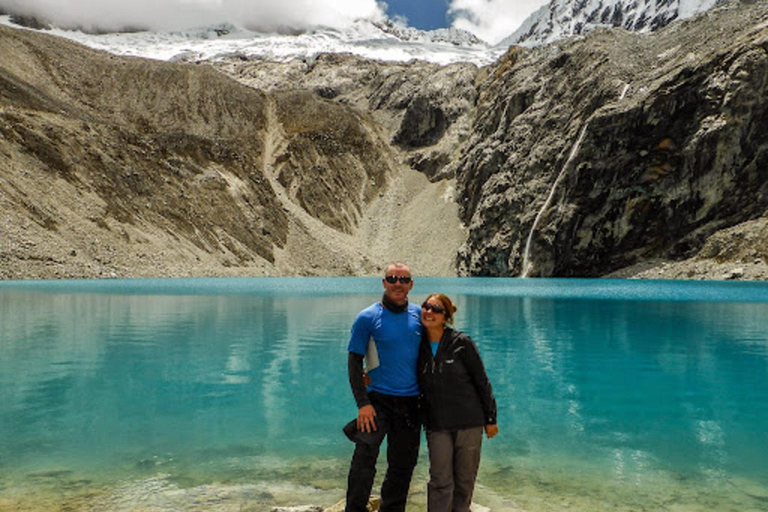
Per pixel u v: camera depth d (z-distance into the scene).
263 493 6.25
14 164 56.06
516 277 73.75
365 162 105.81
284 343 16.12
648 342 16.50
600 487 6.37
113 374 12.03
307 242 81.00
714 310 25.88
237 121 101.81
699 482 6.50
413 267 86.06
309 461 7.25
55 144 61.41
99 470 6.85
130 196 64.75
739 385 11.20
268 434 8.24
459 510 4.97
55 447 7.62
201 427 8.52
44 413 9.16
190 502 5.98
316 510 5.49
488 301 31.62
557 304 29.47
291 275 73.25
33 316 22.52
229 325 20.19
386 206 99.25
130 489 6.30
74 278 50.44
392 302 5.07
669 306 27.91
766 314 23.98
